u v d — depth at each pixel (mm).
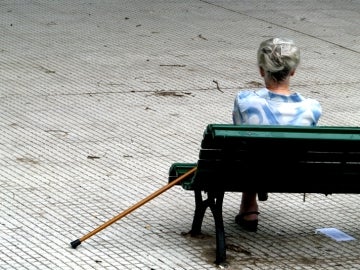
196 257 11500
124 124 16781
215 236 12156
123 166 14648
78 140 15734
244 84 19984
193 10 27406
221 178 11188
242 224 12430
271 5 28938
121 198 13328
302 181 11375
